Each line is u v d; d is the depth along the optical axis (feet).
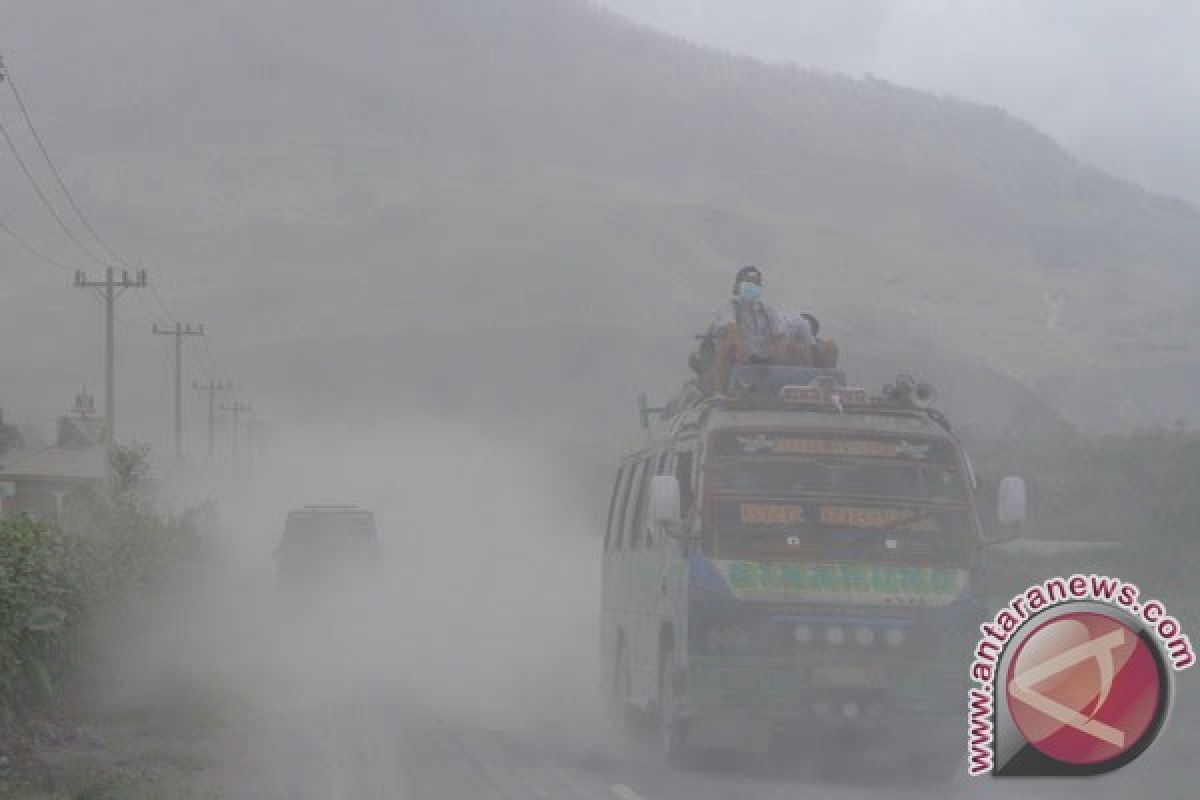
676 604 62.18
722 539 60.49
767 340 70.23
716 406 63.72
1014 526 61.62
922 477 62.23
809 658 59.21
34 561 72.79
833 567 60.23
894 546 60.90
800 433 62.54
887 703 59.16
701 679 59.26
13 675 67.72
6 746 65.26
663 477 60.90
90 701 80.43
